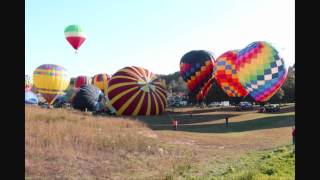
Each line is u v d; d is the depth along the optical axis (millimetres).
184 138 25750
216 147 22781
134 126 28234
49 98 56656
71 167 14320
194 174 14836
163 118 44781
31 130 18047
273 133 30766
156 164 16422
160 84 48344
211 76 59219
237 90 55844
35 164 13938
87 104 51562
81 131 19719
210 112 55281
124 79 46188
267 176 12742
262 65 43156
